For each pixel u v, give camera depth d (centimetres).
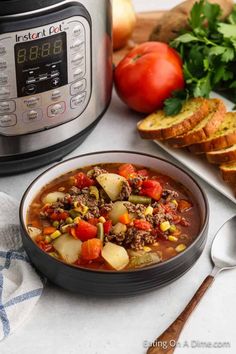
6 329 73
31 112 85
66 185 85
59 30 82
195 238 76
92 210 79
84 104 90
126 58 102
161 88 99
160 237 78
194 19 104
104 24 89
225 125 96
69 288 75
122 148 98
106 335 74
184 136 93
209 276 79
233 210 89
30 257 77
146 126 98
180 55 104
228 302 77
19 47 81
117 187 81
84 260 75
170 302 78
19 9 78
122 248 75
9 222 84
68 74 86
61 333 74
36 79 83
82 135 92
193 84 100
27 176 93
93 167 87
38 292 76
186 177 84
